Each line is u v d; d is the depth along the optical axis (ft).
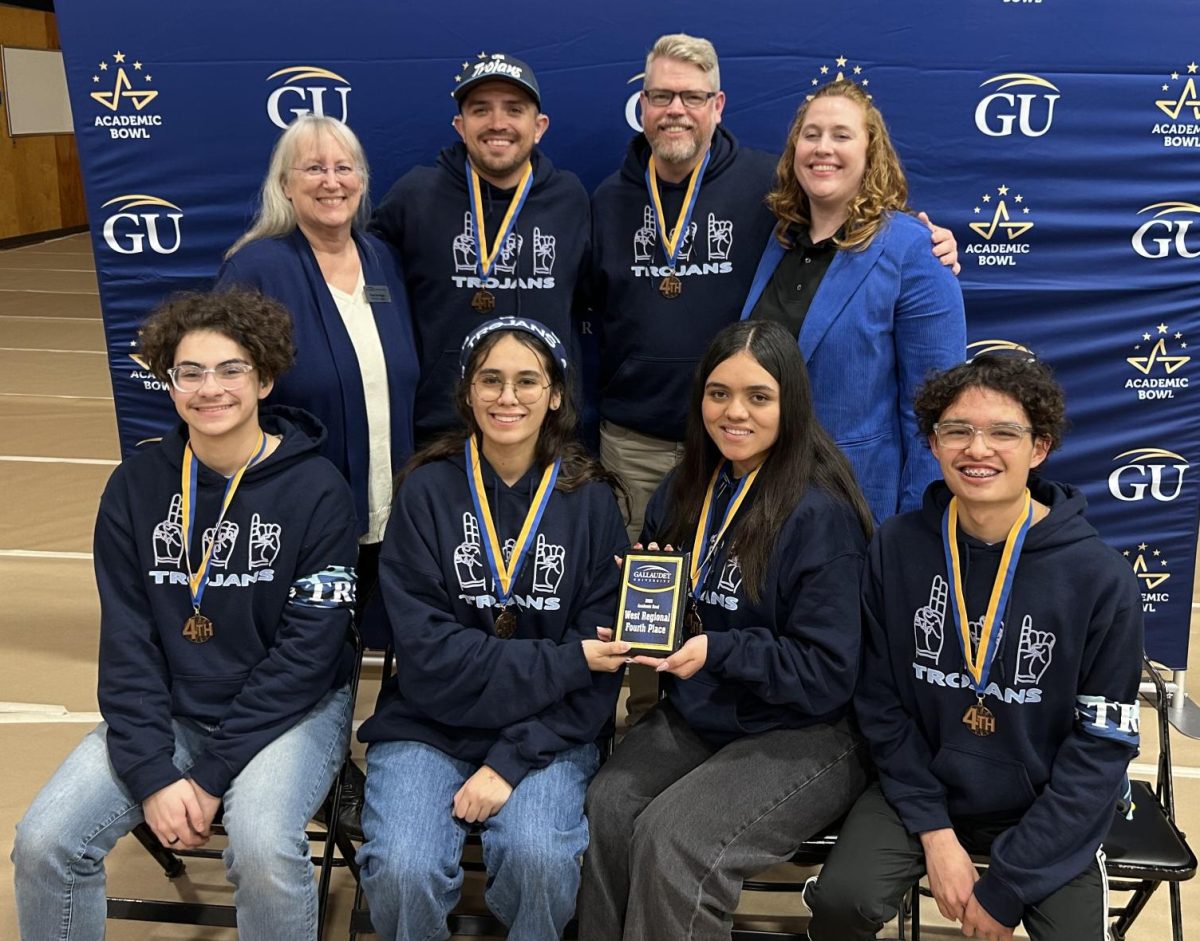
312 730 7.74
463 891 9.07
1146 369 11.73
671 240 9.84
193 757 7.74
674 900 6.79
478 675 7.45
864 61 11.02
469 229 9.96
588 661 7.45
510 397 7.58
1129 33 10.82
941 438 6.91
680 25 11.04
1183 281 11.45
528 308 10.03
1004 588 6.98
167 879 9.18
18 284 40.98
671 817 7.00
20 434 21.42
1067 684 6.85
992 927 6.66
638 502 10.68
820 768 7.43
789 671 7.38
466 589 7.80
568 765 7.61
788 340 7.63
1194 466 11.94
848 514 7.70
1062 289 11.51
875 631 7.50
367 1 11.10
